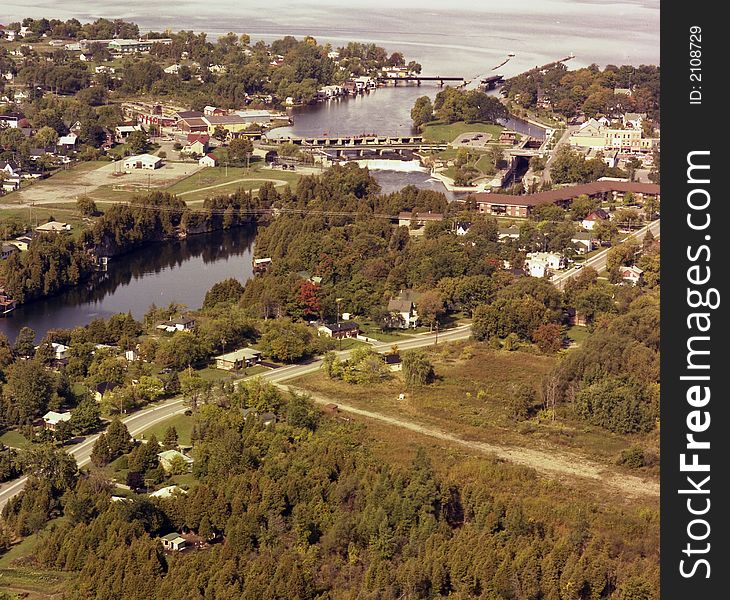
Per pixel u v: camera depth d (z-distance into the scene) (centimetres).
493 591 16100
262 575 16312
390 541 17225
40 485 19050
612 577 16350
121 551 16775
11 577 16850
